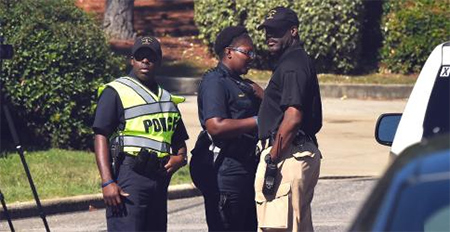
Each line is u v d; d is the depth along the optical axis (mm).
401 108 57219
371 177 37844
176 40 70500
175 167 19406
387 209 9500
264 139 18781
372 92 61312
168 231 28797
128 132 18938
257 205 18734
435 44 64438
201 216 30891
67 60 36594
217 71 20172
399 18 65375
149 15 77000
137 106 18969
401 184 9609
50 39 36562
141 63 19078
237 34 20172
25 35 36281
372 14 66438
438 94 16516
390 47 65625
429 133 16281
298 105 18062
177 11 78375
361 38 64938
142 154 18781
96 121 18984
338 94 61500
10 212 29594
